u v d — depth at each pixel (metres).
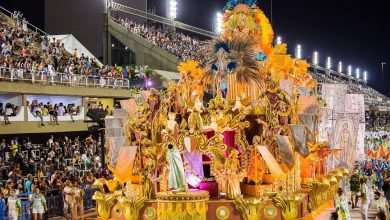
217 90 18.20
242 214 15.54
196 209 15.10
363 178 28.16
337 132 26.47
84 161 32.50
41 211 24.16
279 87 17.17
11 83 33.75
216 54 18.03
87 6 54.91
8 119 33.41
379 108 83.38
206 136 16.80
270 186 16.81
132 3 60.97
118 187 23.34
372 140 52.81
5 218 23.08
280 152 16.52
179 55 52.88
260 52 18.97
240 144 16.62
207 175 17.02
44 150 33.03
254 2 19.27
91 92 40.53
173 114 16.55
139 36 52.94
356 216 25.56
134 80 44.38
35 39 43.03
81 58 43.66
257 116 17.27
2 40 37.59
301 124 17.53
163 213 15.17
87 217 25.22
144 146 16.72
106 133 17.47
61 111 38.00
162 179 16.44
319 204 19.70
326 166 25.97
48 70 37.03
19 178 26.91
